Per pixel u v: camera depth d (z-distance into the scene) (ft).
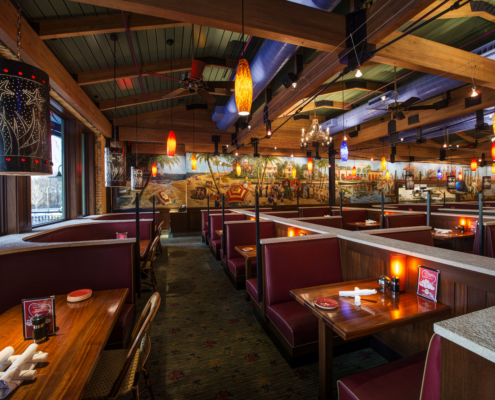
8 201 10.66
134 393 4.99
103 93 20.38
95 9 11.79
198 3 8.98
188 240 30.42
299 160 41.11
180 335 9.37
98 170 23.29
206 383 6.93
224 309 11.53
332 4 9.82
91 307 6.09
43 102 6.37
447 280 6.08
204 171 36.83
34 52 11.28
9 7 9.36
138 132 29.55
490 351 2.29
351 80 22.68
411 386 4.55
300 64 15.57
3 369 3.70
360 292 6.45
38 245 8.38
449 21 14.42
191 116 32.01
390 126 25.14
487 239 11.38
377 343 8.25
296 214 23.04
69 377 3.63
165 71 17.88
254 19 9.59
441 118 22.26
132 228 17.38
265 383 6.91
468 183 50.78
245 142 34.55
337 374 7.23
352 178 43.96
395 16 8.95
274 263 8.54
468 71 13.96
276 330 8.30
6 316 5.72
